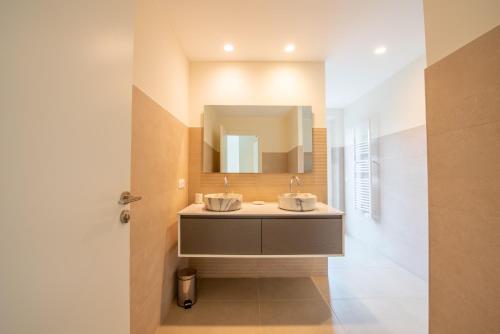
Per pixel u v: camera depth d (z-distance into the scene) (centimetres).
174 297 175
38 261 48
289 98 222
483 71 82
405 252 232
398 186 243
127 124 87
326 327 146
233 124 220
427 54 106
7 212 42
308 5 148
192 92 220
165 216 156
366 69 240
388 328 145
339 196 377
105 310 71
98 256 68
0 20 41
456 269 94
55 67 53
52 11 52
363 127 309
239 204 174
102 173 71
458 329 93
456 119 92
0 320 40
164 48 153
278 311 163
